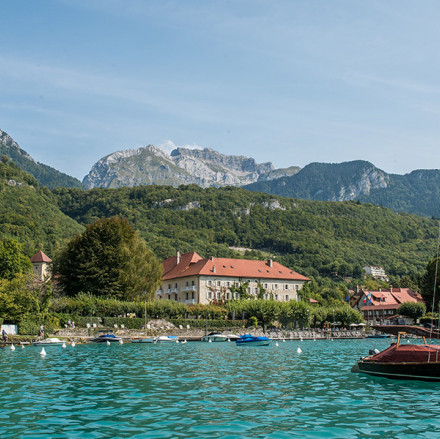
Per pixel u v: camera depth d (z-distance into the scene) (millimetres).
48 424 23047
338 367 45656
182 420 23875
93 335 89125
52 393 30656
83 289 104250
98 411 25641
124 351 64000
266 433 21844
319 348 74875
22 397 29281
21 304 81875
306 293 155875
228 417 24547
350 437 21422
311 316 128750
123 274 104625
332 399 29406
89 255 104750
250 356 57500
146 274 110688
